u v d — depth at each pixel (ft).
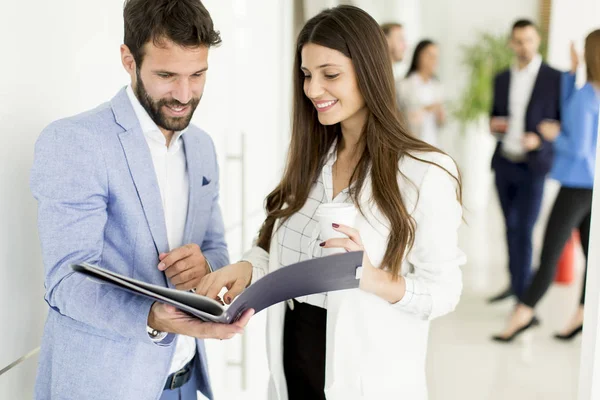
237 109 8.08
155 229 3.92
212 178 4.65
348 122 4.17
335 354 3.92
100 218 3.65
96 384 3.72
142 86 3.77
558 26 16.67
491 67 16.74
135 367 3.78
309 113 4.37
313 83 3.91
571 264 14.11
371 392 3.94
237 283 4.21
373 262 3.92
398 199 3.82
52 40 4.11
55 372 3.76
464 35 18.24
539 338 11.28
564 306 12.77
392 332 3.94
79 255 3.50
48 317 3.87
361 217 3.96
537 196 11.68
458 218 3.92
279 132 10.92
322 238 3.62
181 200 4.36
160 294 3.04
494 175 12.21
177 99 3.77
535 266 13.52
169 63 3.63
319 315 4.13
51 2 4.09
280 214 4.45
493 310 12.80
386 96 3.93
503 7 17.72
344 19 3.86
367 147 4.04
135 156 3.83
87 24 4.56
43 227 3.48
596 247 3.40
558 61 16.81
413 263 3.97
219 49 7.19
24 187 3.90
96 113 3.82
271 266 4.47
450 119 18.06
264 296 3.18
